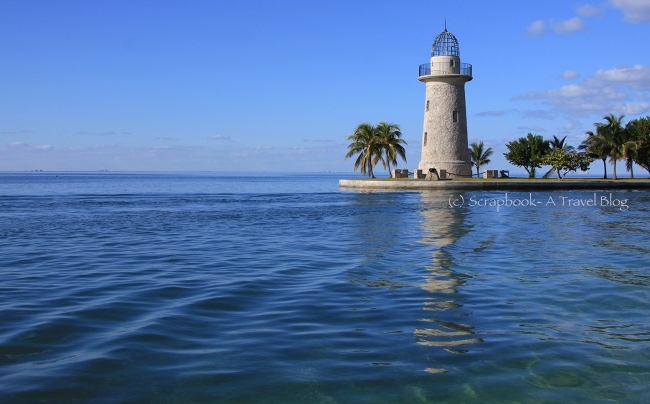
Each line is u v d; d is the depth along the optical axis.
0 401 5.95
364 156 74.00
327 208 37.44
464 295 10.82
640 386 6.52
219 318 9.11
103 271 13.58
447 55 63.53
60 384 6.39
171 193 67.38
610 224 25.47
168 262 15.01
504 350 7.63
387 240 19.73
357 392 6.30
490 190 55.34
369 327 8.64
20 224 27.38
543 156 74.94
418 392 6.32
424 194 51.34
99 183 120.25
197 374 6.73
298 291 11.16
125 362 7.07
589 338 8.18
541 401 6.14
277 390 6.33
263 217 30.84
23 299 10.43
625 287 11.59
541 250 17.06
